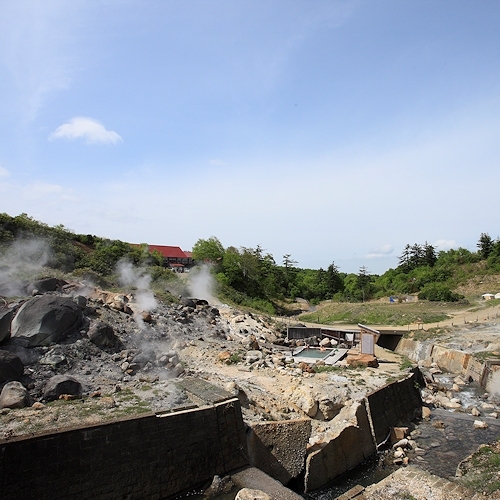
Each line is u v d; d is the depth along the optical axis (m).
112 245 48.47
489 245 79.81
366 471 14.75
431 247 92.25
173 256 69.00
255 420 14.37
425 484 11.05
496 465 12.49
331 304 66.75
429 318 44.31
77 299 20.34
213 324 29.38
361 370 22.59
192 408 12.25
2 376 12.67
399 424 18.50
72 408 11.52
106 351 17.55
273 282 73.25
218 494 11.20
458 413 20.45
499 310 44.66
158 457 10.88
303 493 13.30
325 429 15.59
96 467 9.77
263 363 22.17
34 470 8.89
